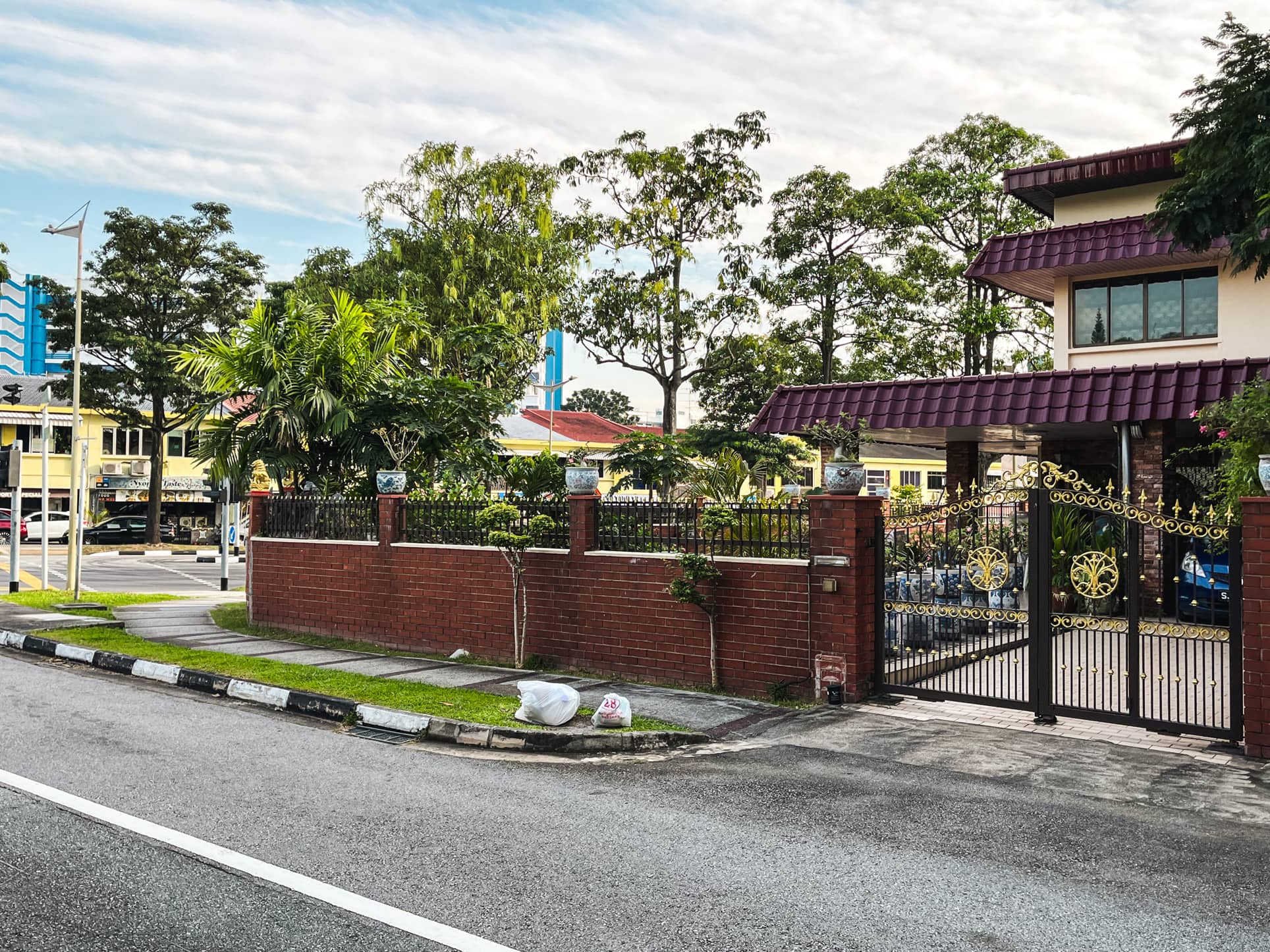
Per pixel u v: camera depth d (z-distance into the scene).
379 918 4.17
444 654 12.02
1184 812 5.82
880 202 28.95
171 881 4.56
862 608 8.98
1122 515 7.89
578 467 10.84
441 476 14.64
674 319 27.84
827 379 30.81
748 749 7.47
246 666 10.41
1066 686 9.57
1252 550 7.05
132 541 42.62
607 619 10.51
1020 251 17.00
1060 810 5.86
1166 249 15.33
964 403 15.34
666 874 4.73
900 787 6.37
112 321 38.22
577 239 29.61
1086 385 14.39
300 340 14.68
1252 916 4.31
